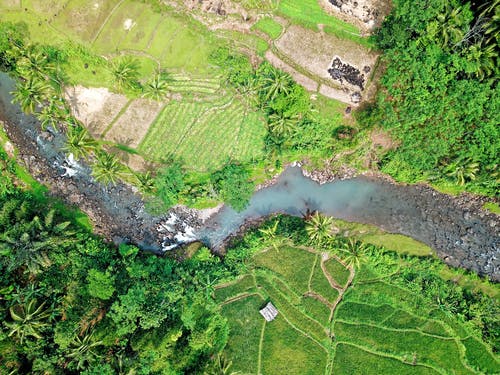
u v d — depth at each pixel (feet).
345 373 120.88
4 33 122.11
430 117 116.16
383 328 122.31
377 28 123.44
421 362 120.47
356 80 125.08
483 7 106.52
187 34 123.85
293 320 123.03
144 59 124.16
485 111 112.27
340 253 125.49
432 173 123.44
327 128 125.80
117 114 125.80
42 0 121.80
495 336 119.44
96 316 115.55
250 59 124.98
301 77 125.49
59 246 118.73
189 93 125.08
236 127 126.00
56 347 113.09
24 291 112.98
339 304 123.95
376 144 125.80
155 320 110.52
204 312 121.80
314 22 124.26
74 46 123.13
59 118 125.18
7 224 116.26
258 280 125.08
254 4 122.42
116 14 122.72
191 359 116.37
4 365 107.86
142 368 111.65
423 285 124.88
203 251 125.18
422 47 112.16
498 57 106.63
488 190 123.65
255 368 120.88
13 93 117.50
